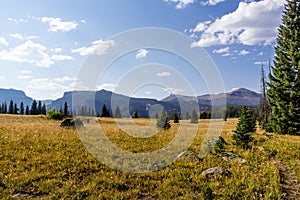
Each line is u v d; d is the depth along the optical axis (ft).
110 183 39.40
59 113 150.82
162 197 36.50
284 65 128.88
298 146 71.00
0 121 112.88
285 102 123.95
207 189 36.32
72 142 59.98
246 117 80.33
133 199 35.63
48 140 59.98
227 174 44.50
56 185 37.55
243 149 63.67
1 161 44.19
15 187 35.94
